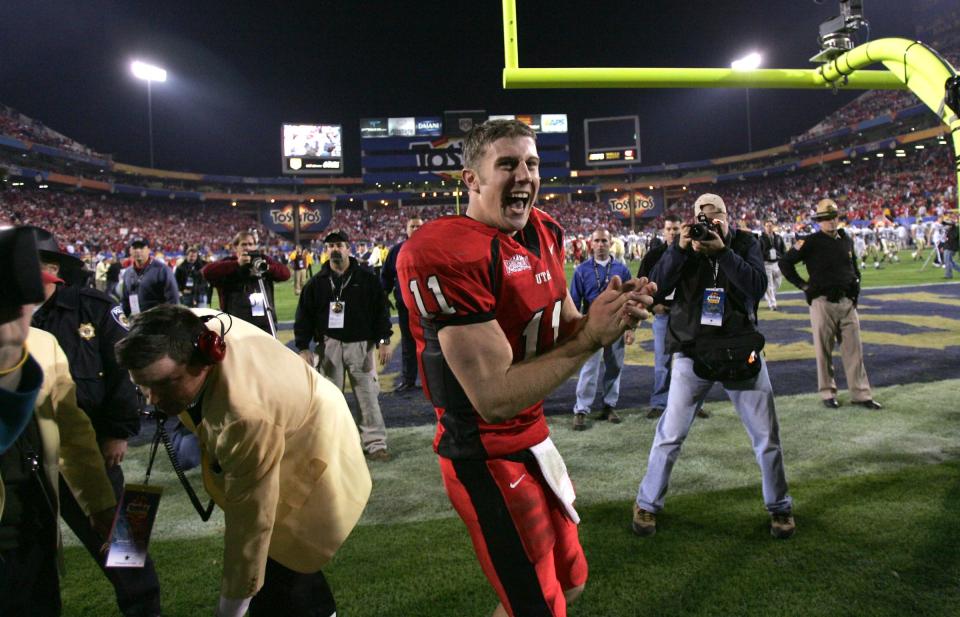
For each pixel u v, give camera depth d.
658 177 58.97
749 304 3.11
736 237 3.19
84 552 3.20
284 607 2.03
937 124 42.28
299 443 1.87
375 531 3.27
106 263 16.25
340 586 2.71
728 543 2.96
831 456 4.05
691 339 3.12
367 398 4.54
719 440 4.50
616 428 5.00
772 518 3.03
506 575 1.63
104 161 48.16
